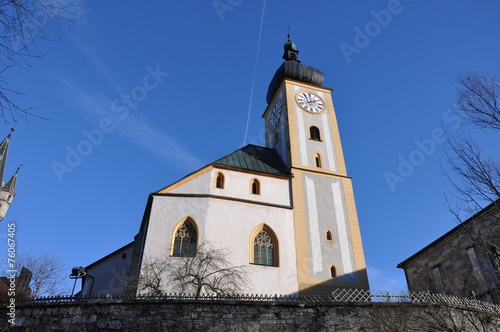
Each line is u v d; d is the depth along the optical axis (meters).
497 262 15.26
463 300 22.17
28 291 37.56
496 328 21.05
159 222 29.45
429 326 18.36
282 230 31.69
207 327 18.47
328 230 33.09
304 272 30.12
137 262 30.05
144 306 18.80
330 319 19.55
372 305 20.17
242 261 29.02
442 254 35.19
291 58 51.03
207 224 29.81
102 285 34.19
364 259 32.28
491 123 13.38
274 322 19.06
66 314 18.67
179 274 24.78
